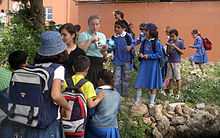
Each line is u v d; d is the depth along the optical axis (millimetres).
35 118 5164
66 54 5566
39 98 5176
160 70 11008
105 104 6922
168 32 14062
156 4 27531
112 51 11703
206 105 12633
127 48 11227
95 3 28125
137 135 9883
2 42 10031
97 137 6930
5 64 9836
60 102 5215
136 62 12242
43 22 11031
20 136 5273
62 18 31094
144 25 11195
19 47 10000
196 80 14750
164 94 12609
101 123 6879
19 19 10820
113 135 6953
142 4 27594
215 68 19719
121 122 9766
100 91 6973
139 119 10406
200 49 19812
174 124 11500
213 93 13641
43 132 5230
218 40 26953
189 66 19312
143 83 10922
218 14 26891
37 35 10461
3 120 5594
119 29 11273
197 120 11859
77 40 8406
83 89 6559
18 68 5660
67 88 6242
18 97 5281
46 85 5184
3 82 6016
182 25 27312
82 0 28406
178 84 13070
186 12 27250
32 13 11000
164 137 11094
